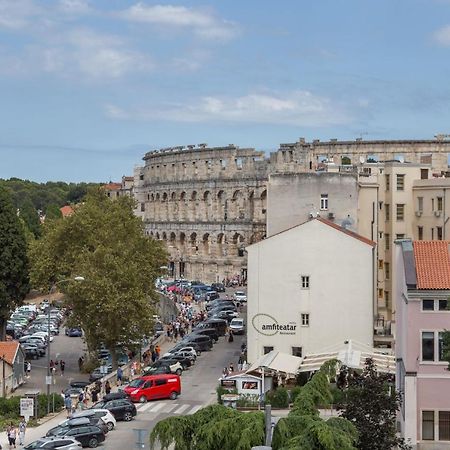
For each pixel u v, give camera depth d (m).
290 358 96.50
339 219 128.50
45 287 137.12
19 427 86.31
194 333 140.25
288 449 43.44
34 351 139.62
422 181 138.12
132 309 119.06
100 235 132.62
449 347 63.41
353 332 104.19
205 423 46.56
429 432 73.69
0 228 150.88
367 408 60.72
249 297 105.94
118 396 96.00
